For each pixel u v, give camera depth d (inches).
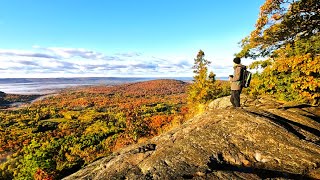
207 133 275.4
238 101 353.4
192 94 1291.8
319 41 484.4
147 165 232.8
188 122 333.4
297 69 479.8
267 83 543.2
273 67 518.6
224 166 227.3
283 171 214.7
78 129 5191.9
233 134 268.2
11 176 2229.3
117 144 1721.2
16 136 4972.9
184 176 208.4
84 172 273.9
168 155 244.2
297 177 206.1
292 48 545.3
